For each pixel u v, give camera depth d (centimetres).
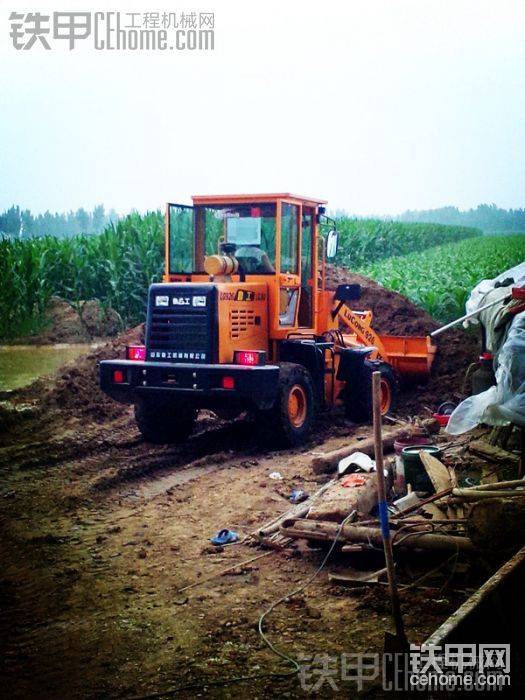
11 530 673
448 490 555
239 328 888
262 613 503
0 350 1709
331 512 588
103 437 980
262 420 896
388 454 845
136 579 565
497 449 771
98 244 2084
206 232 959
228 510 698
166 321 880
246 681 423
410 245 4338
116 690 422
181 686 421
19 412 1054
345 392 1048
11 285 1845
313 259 1009
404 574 548
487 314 905
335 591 529
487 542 491
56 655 466
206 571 573
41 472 843
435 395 1162
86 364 1220
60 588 557
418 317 1401
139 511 711
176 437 960
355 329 1110
